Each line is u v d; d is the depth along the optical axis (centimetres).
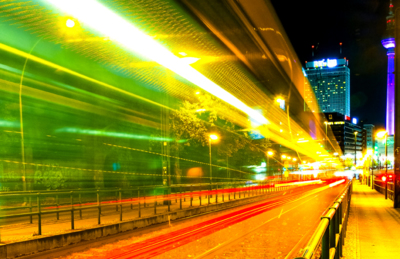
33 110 2067
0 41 1531
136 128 2762
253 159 4275
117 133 2633
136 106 2664
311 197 3275
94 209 1842
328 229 483
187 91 2589
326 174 9462
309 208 2209
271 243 1077
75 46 1622
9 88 1905
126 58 1886
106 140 2555
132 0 1441
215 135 2836
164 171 2100
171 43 1881
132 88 2477
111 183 2653
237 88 3116
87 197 2375
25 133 2072
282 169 5900
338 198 857
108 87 2344
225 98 2897
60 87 2112
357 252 873
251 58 3172
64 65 1914
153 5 1528
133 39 1627
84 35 1539
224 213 2077
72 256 944
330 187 5666
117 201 1761
